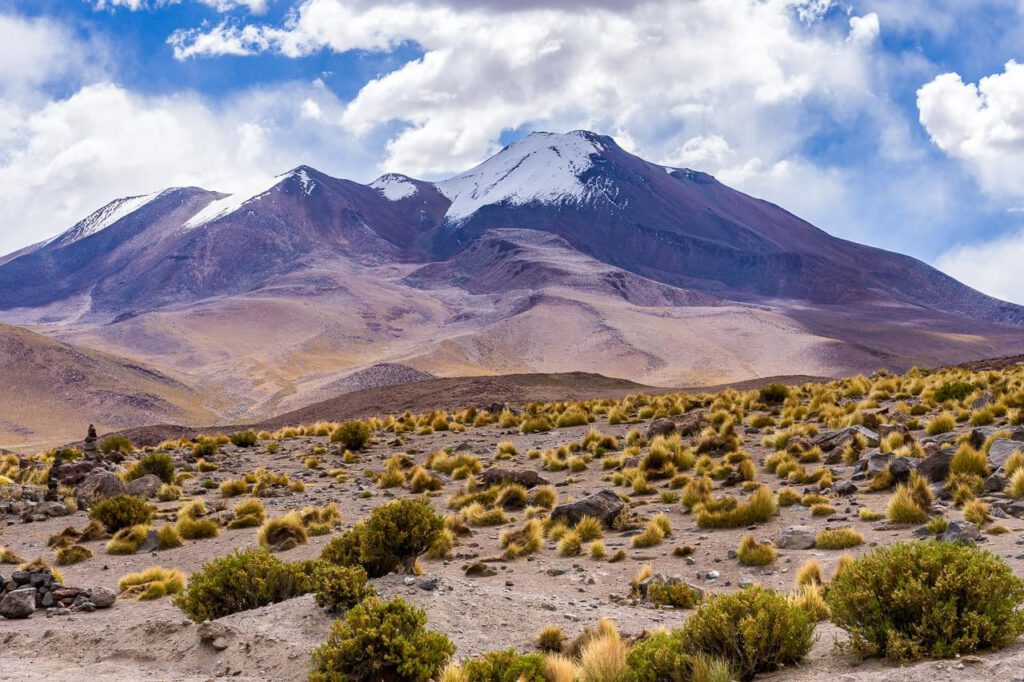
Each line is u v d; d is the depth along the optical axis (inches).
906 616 356.5
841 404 1550.2
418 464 1414.9
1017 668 299.0
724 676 346.9
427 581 539.8
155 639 503.5
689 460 1132.5
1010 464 799.1
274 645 456.4
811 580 522.0
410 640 423.5
